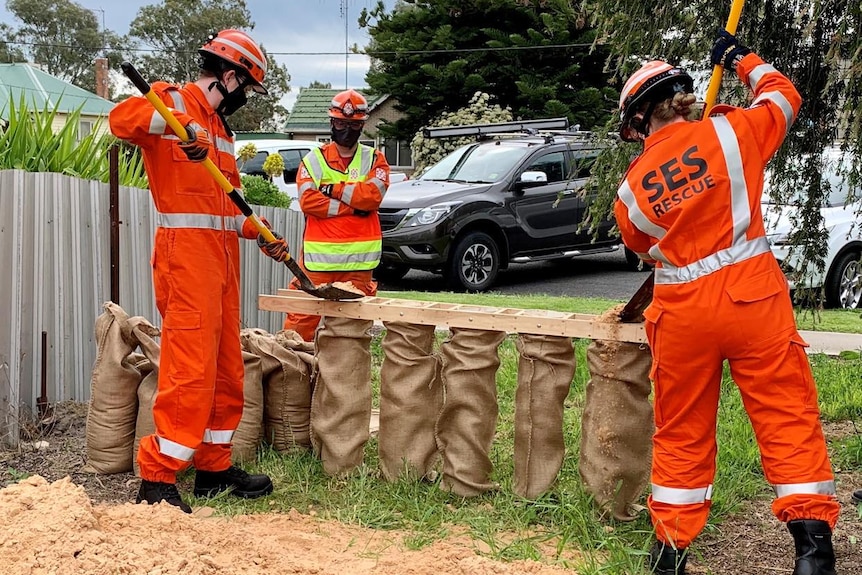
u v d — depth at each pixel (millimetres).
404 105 24969
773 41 4961
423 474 4488
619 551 3602
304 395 4875
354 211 6207
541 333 4125
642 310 3863
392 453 4484
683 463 3428
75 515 3197
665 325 3322
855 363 7215
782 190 5645
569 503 4027
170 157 3879
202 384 3980
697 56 5152
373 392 6348
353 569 3436
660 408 3451
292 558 3455
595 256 16391
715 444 3473
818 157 5344
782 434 3186
